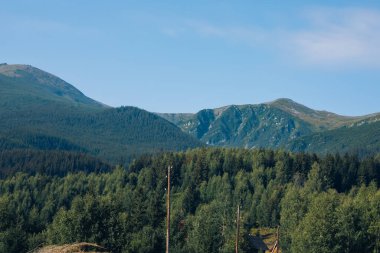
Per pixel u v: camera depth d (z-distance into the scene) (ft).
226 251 316.81
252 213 477.77
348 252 275.59
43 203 550.77
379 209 303.68
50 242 275.18
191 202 517.96
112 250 274.98
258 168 608.60
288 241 354.33
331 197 309.63
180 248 317.42
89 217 276.00
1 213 315.17
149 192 530.27
